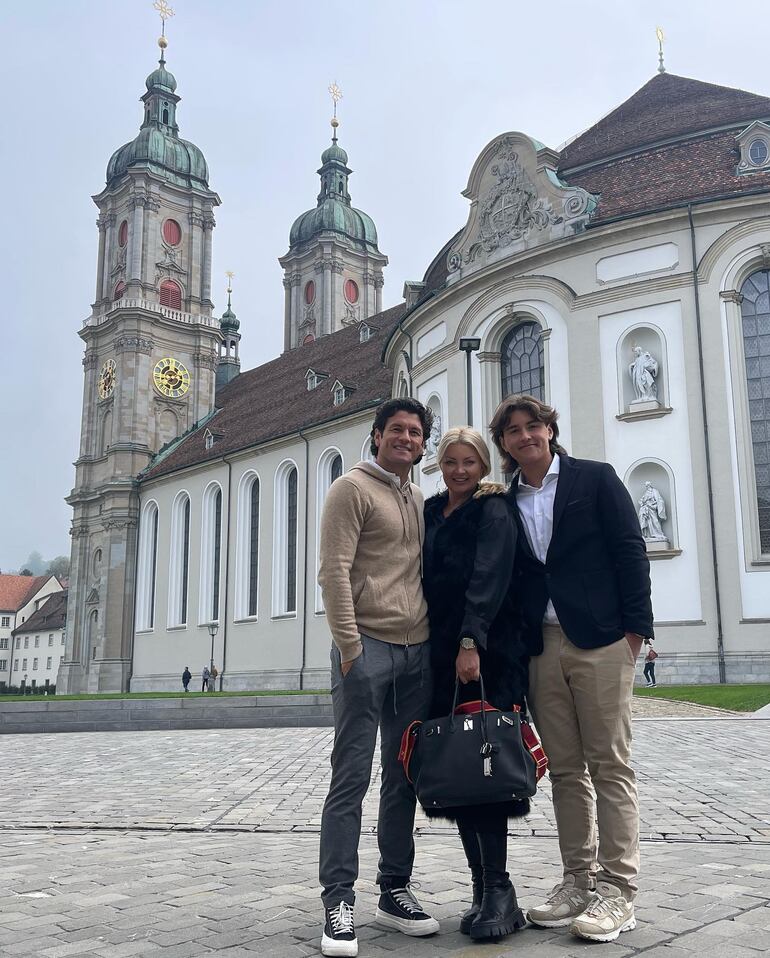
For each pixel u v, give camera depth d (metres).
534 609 5.35
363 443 48.53
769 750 13.54
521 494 5.59
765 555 28.69
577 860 5.25
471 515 5.38
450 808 4.98
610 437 30.86
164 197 71.62
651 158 34.03
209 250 73.06
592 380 31.33
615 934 4.68
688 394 29.84
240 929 5.07
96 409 71.12
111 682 64.00
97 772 13.88
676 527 29.41
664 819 8.40
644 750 13.88
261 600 53.59
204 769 13.66
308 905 5.55
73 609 69.12
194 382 70.81
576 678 5.24
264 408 62.47
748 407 29.45
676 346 30.27
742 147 31.61
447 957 4.54
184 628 60.09
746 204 29.78
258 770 13.23
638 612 5.21
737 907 5.12
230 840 8.09
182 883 6.23
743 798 9.43
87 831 8.94
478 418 34.34
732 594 28.25
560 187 32.94
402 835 5.29
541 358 33.28
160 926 5.16
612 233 31.42
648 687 27.27
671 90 39.28
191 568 60.56
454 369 35.59
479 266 35.31
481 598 5.06
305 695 22.09
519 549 5.44
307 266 82.50
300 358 67.94
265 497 55.06
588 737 5.21
